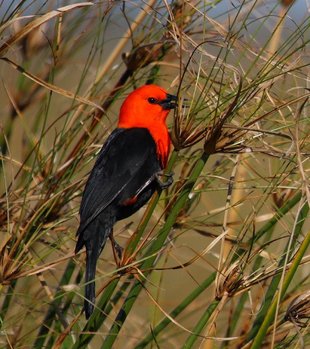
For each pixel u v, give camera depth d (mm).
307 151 9250
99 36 10305
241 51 9273
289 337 9891
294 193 9953
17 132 11594
